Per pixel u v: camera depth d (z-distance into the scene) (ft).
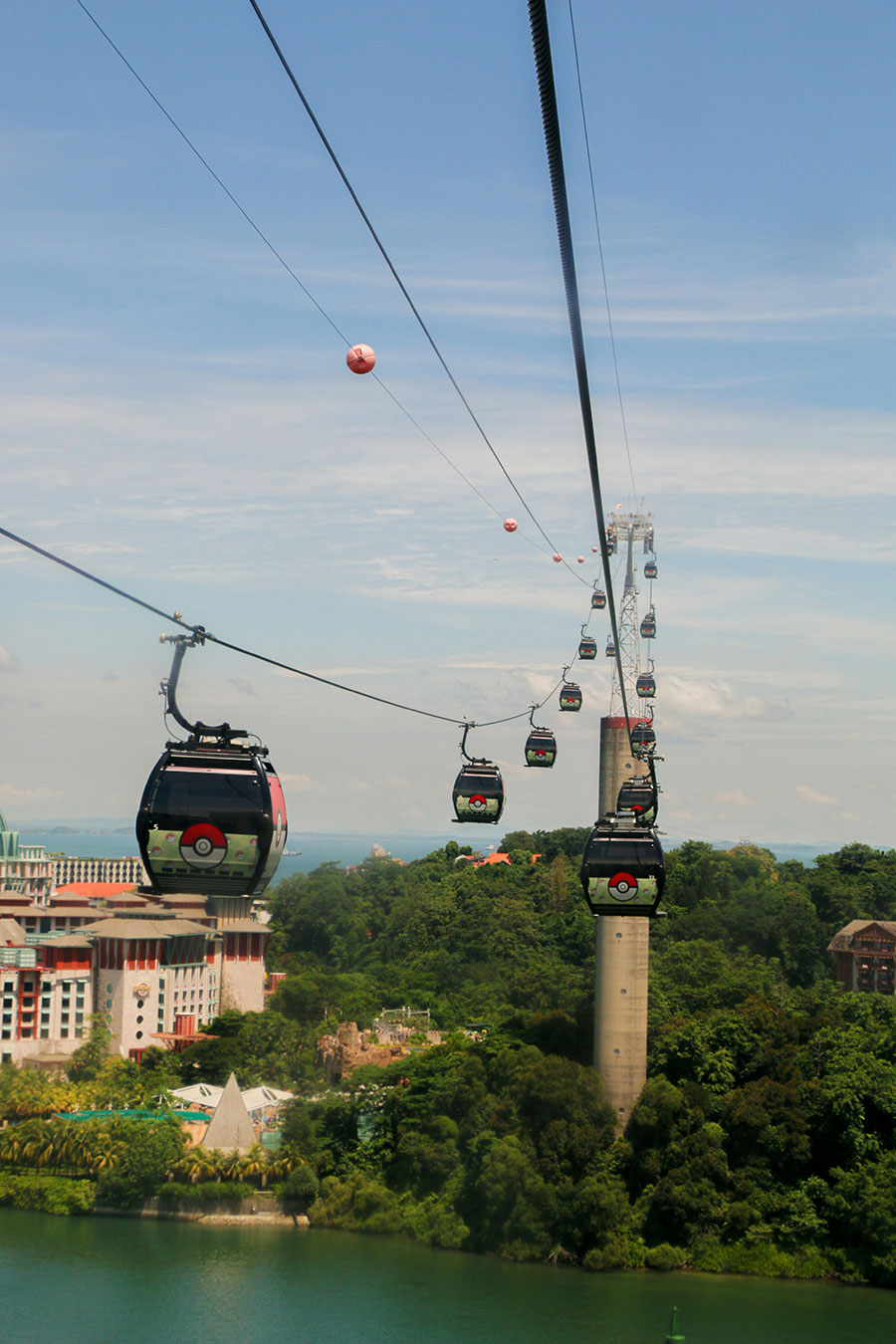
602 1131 508.53
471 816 219.82
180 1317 395.14
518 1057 542.98
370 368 93.09
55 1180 547.08
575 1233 476.54
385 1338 380.37
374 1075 574.15
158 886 114.93
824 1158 509.35
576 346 77.00
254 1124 590.96
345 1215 515.50
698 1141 496.64
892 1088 508.94
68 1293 418.10
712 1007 612.70
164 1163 529.04
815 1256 471.62
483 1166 493.36
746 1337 393.09
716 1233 480.64
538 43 58.13
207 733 116.98
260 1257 467.52
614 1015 535.19
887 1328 407.03
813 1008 612.70
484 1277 451.12
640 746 382.63
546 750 274.36
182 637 114.21
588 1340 383.86
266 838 112.68
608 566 105.50
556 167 64.44
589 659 398.62
